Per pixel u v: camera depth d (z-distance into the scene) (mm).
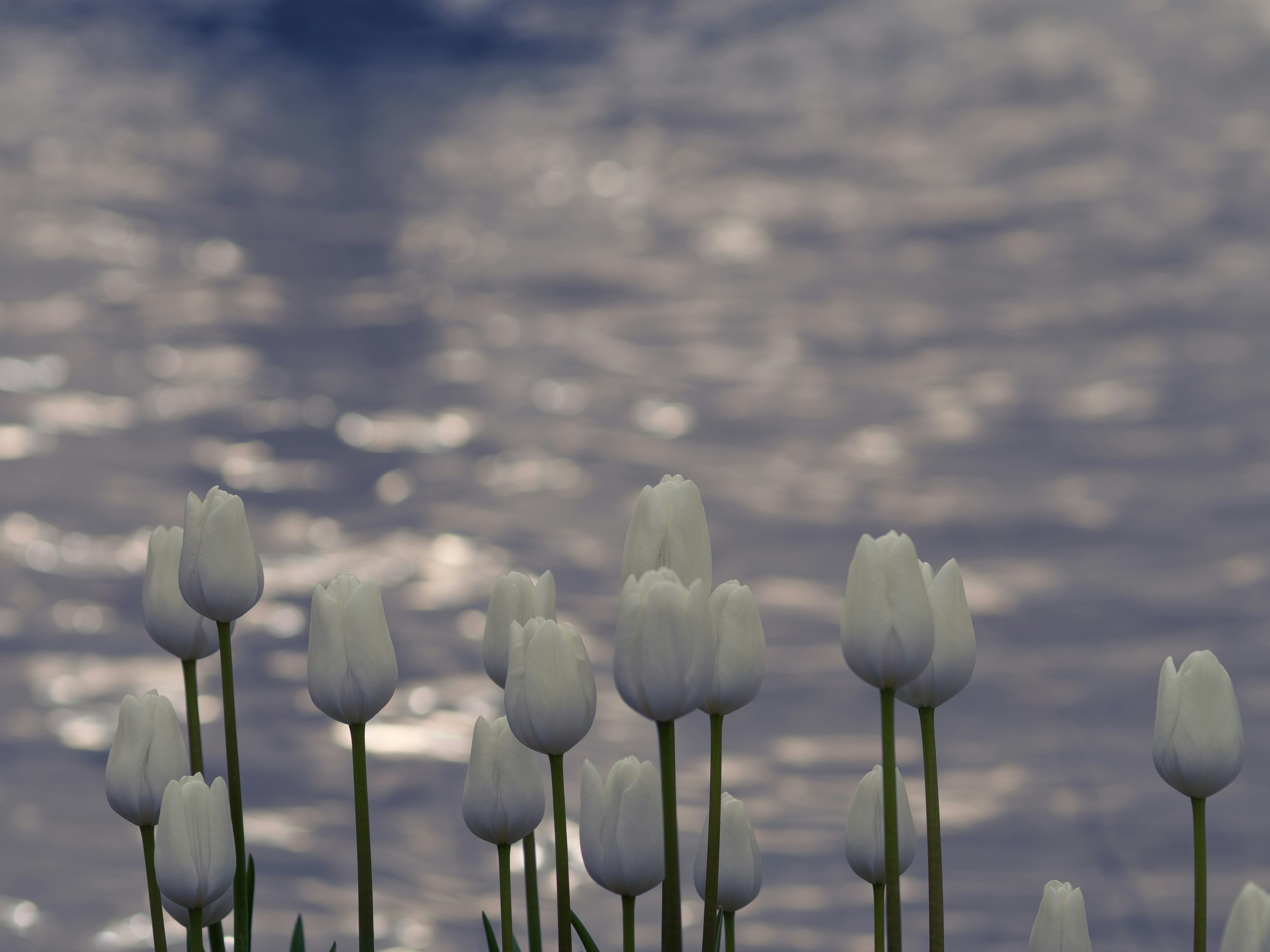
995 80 87938
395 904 13188
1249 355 40125
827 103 90625
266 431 35625
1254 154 69375
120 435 34906
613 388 40500
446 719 18109
